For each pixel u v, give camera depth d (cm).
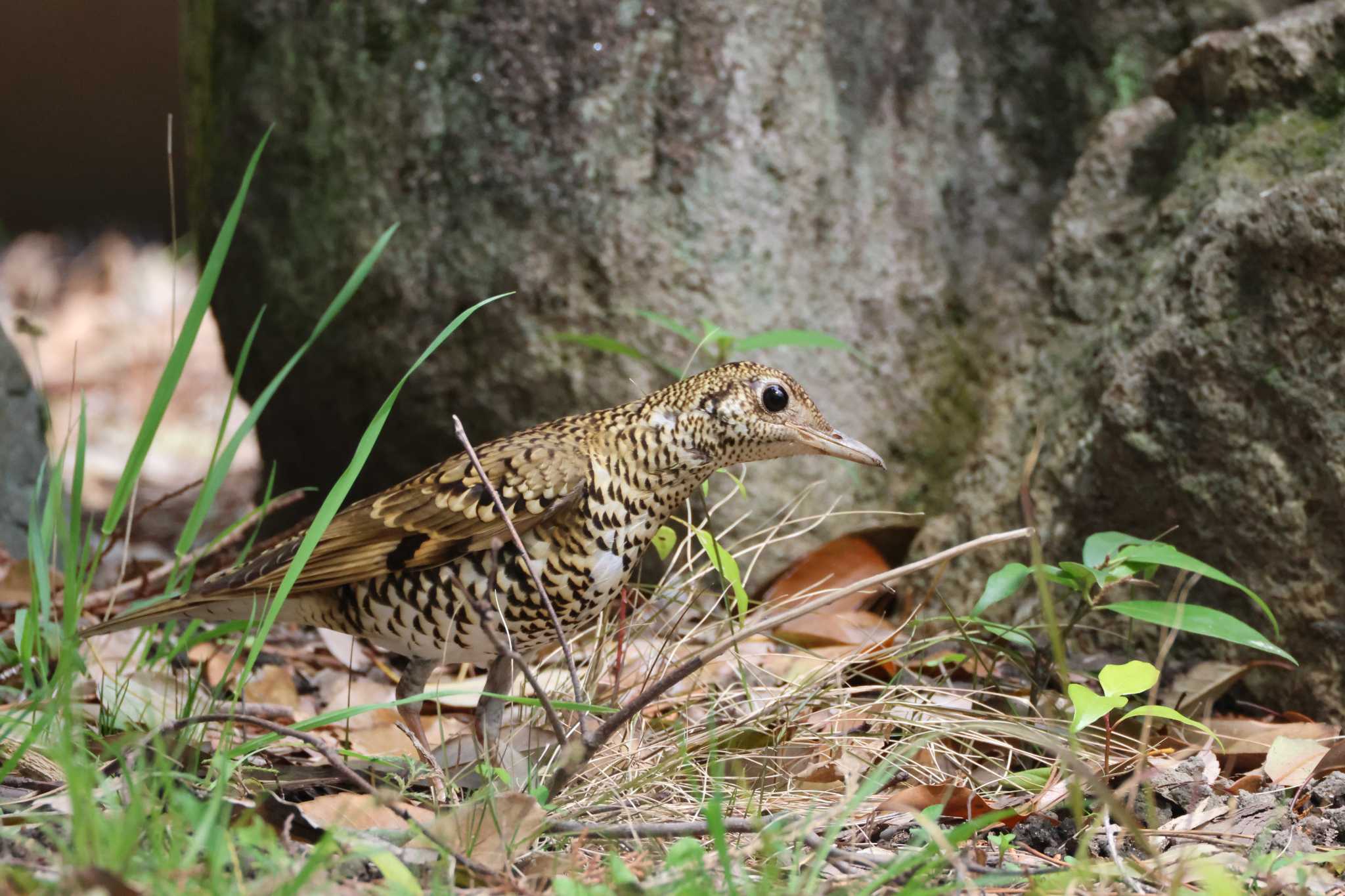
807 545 1120
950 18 1192
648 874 620
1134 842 705
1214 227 967
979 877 623
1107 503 1011
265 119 1181
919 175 1181
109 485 1820
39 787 695
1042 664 932
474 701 959
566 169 1116
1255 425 929
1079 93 1184
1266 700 927
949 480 1174
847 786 728
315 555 791
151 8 3184
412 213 1144
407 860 602
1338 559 891
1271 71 1011
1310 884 627
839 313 1150
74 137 3234
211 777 715
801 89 1131
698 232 1112
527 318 1123
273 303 1198
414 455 1186
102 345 2489
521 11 1116
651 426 813
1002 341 1191
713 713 777
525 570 783
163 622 935
